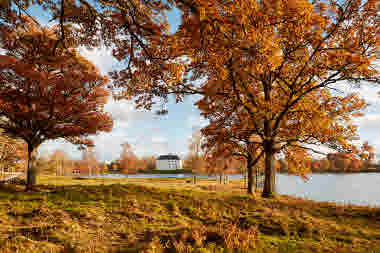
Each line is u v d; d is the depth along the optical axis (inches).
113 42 354.3
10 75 525.0
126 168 2834.6
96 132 706.8
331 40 535.8
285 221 345.7
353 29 516.7
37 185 605.6
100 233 287.6
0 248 222.8
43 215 331.9
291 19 440.5
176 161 6678.2
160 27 319.3
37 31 419.8
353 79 494.0
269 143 605.3
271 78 607.5
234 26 260.5
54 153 2896.2
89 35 347.9
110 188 526.9
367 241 289.4
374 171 3570.4
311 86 589.3
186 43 328.5
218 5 257.4
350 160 569.0
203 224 344.2
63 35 338.3
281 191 1497.3
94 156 3243.1
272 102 585.6
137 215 370.6
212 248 243.9
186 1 241.1
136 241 271.3
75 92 637.3
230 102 618.8
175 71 389.4
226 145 694.5
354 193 1368.1
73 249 235.6
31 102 576.4
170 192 524.7
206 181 2129.7
